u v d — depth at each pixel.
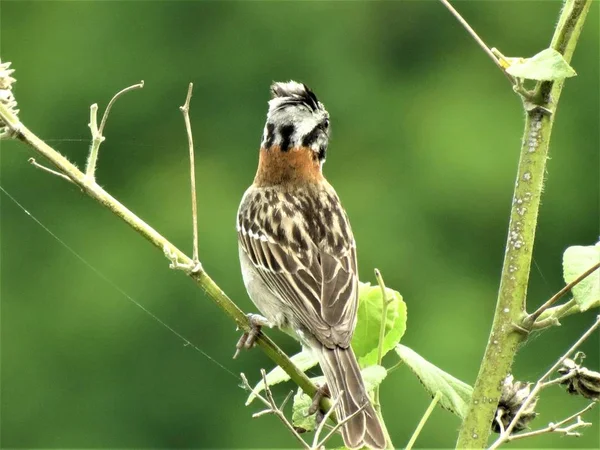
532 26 21.06
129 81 20.42
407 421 14.99
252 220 6.67
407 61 20.80
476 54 20.70
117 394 17.06
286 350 15.42
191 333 17.16
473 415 4.46
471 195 18.98
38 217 18.45
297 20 20.62
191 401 16.77
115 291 17.88
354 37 21.00
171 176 19.62
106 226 18.53
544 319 4.42
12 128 4.76
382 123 20.28
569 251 4.31
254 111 20.42
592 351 15.17
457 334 17.44
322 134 6.84
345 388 5.08
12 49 20.52
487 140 19.52
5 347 17.56
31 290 18.16
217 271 18.20
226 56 20.69
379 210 19.05
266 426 16.20
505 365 4.45
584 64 19.61
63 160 4.84
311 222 6.55
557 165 19.30
